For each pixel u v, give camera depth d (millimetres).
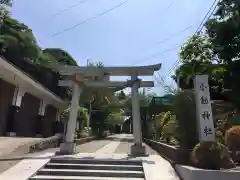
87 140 25047
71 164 9250
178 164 8742
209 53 14336
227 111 13656
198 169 7059
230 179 6777
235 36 11312
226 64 12344
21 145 12859
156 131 21328
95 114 39594
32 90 22219
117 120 45625
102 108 38781
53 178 7898
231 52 11438
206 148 7949
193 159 8195
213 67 14109
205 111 8523
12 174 7879
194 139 9984
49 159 9781
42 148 13352
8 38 21609
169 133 13961
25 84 19875
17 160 9602
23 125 21641
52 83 30109
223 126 12000
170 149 11211
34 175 8164
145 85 12969
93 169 9031
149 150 17594
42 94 24266
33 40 24516
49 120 29375
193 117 10250
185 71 14922
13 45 22359
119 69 12711
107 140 30078
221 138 10367
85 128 27297
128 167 9102
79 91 13094
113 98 40969
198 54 14484
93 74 12859
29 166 8797
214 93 16000
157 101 23938
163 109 23688
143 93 37031
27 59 25328
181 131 10453
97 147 17812
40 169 8695
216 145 8000
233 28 11047
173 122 12430
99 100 38094
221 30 11344
